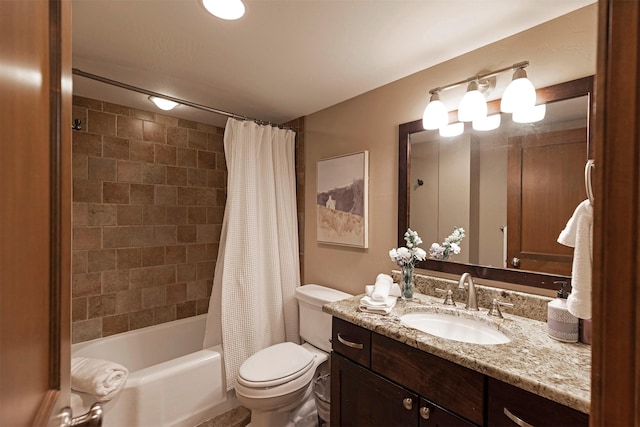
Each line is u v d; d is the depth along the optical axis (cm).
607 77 37
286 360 174
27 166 40
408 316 143
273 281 228
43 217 46
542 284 128
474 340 130
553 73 127
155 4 118
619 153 36
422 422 110
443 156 162
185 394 180
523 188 135
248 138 220
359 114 207
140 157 244
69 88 56
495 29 134
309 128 248
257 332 215
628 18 35
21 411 38
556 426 80
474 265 150
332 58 159
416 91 175
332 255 227
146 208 248
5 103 33
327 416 170
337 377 145
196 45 147
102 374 148
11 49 35
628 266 35
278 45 147
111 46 148
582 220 101
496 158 144
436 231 165
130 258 240
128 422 159
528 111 129
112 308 232
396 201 185
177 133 264
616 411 36
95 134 223
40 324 45
